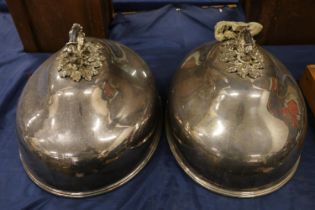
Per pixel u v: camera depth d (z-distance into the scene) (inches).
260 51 25.8
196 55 28.3
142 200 25.1
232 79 23.8
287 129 22.9
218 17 41.9
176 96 26.2
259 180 23.5
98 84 24.0
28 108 24.3
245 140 22.3
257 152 22.0
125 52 28.5
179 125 24.7
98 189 24.8
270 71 24.6
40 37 37.2
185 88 26.0
